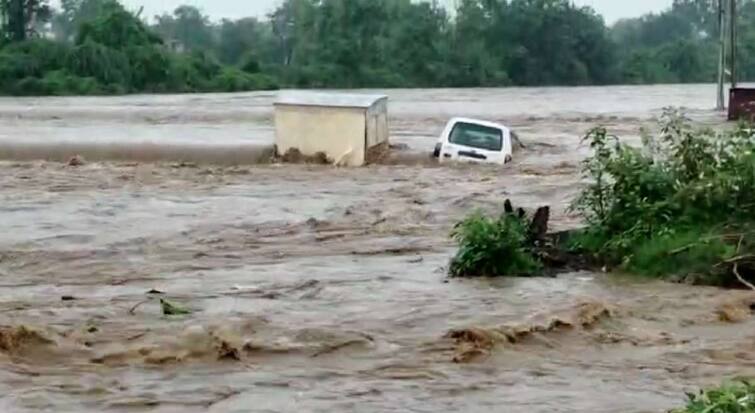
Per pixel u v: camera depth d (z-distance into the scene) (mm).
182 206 28453
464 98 98312
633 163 19812
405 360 13164
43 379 12242
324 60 135000
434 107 81188
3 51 113875
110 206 28312
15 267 19812
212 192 31578
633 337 14414
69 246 22156
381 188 32281
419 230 24250
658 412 11305
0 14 121438
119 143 47781
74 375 12406
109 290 17375
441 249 21422
